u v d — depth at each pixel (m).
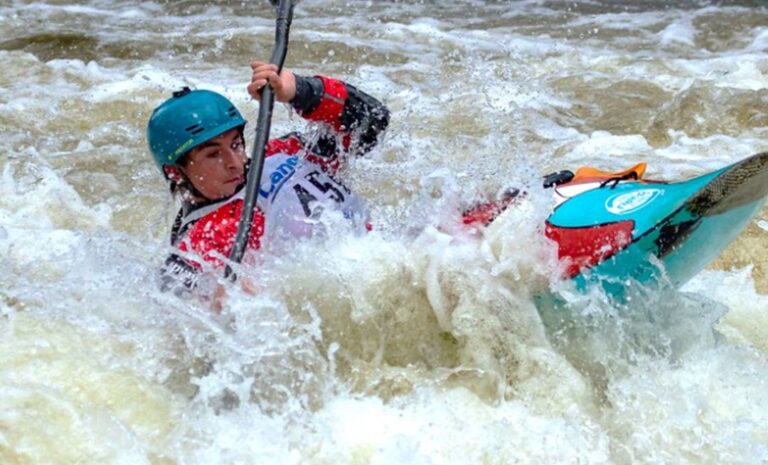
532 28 16.84
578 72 13.82
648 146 11.17
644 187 6.41
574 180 6.89
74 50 15.22
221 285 6.29
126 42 15.57
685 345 6.51
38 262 7.55
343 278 6.45
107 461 5.50
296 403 6.04
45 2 19.16
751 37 15.96
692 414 6.02
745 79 13.34
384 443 5.73
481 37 16.11
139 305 6.69
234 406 5.99
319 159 6.98
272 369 6.17
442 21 17.48
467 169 7.45
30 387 6.01
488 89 13.04
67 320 6.66
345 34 16.14
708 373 6.33
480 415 6.01
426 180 8.49
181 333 6.40
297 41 15.55
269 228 6.56
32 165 10.24
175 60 14.73
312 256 6.48
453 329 6.40
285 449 5.67
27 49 15.31
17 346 6.39
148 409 5.98
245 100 12.49
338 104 6.82
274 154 6.89
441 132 11.17
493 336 6.34
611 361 6.39
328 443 5.72
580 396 6.12
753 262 8.20
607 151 10.96
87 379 6.14
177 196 6.79
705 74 13.66
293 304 6.39
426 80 13.55
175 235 6.93
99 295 6.84
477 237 6.61
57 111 12.19
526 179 6.90
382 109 7.04
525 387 6.19
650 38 16.12
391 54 14.99
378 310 6.48
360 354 6.48
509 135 11.31
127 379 6.18
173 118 6.38
